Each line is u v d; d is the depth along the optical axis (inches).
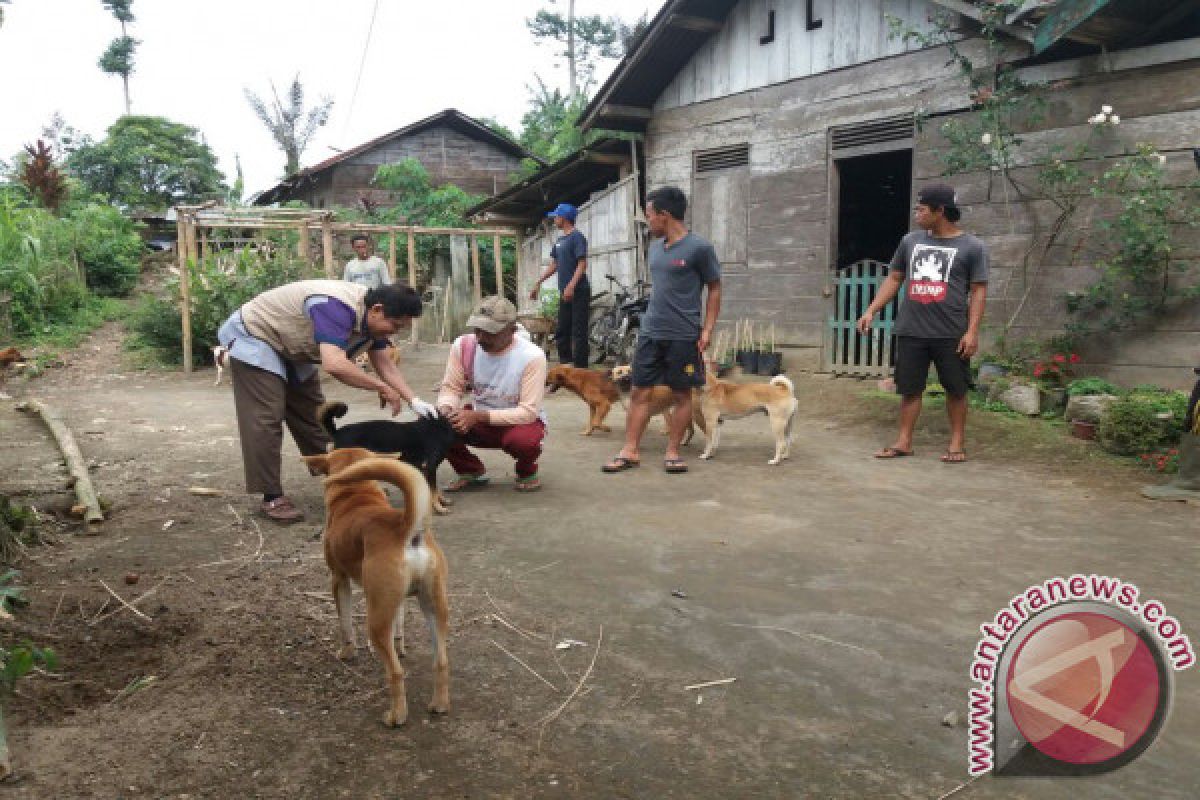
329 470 120.0
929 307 234.5
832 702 105.3
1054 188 295.3
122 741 94.0
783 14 376.5
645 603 136.8
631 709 103.7
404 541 98.0
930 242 235.9
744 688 109.0
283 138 1368.1
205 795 84.7
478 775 89.3
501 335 191.9
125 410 329.4
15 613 127.9
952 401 239.3
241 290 461.7
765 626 127.9
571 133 1004.6
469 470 207.3
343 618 115.3
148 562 153.6
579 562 155.8
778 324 389.4
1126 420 236.2
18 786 84.7
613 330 441.1
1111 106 282.5
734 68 397.7
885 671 113.3
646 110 434.0
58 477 215.0
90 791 84.5
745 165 398.6
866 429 285.9
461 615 131.5
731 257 408.5
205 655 116.1
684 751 94.5
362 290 175.0
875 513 188.1
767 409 238.7
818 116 366.6
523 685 109.4
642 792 86.7
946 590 141.6
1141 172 267.6
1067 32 259.3
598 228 485.1
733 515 186.4
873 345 349.1
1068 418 265.1
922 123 331.0
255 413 175.6
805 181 373.4
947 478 221.5
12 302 522.3
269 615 130.3
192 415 317.1
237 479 217.0
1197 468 199.9
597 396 275.7
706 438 246.5
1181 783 88.4
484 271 735.1
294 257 534.0
